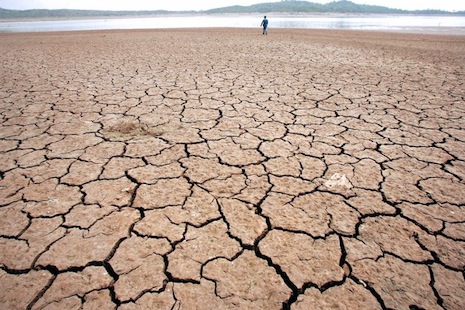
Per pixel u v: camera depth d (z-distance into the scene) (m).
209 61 7.95
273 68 6.91
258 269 1.54
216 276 1.50
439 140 3.01
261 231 1.80
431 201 2.06
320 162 2.60
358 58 8.59
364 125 3.41
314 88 5.07
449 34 18.88
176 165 2.54
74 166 2.50
